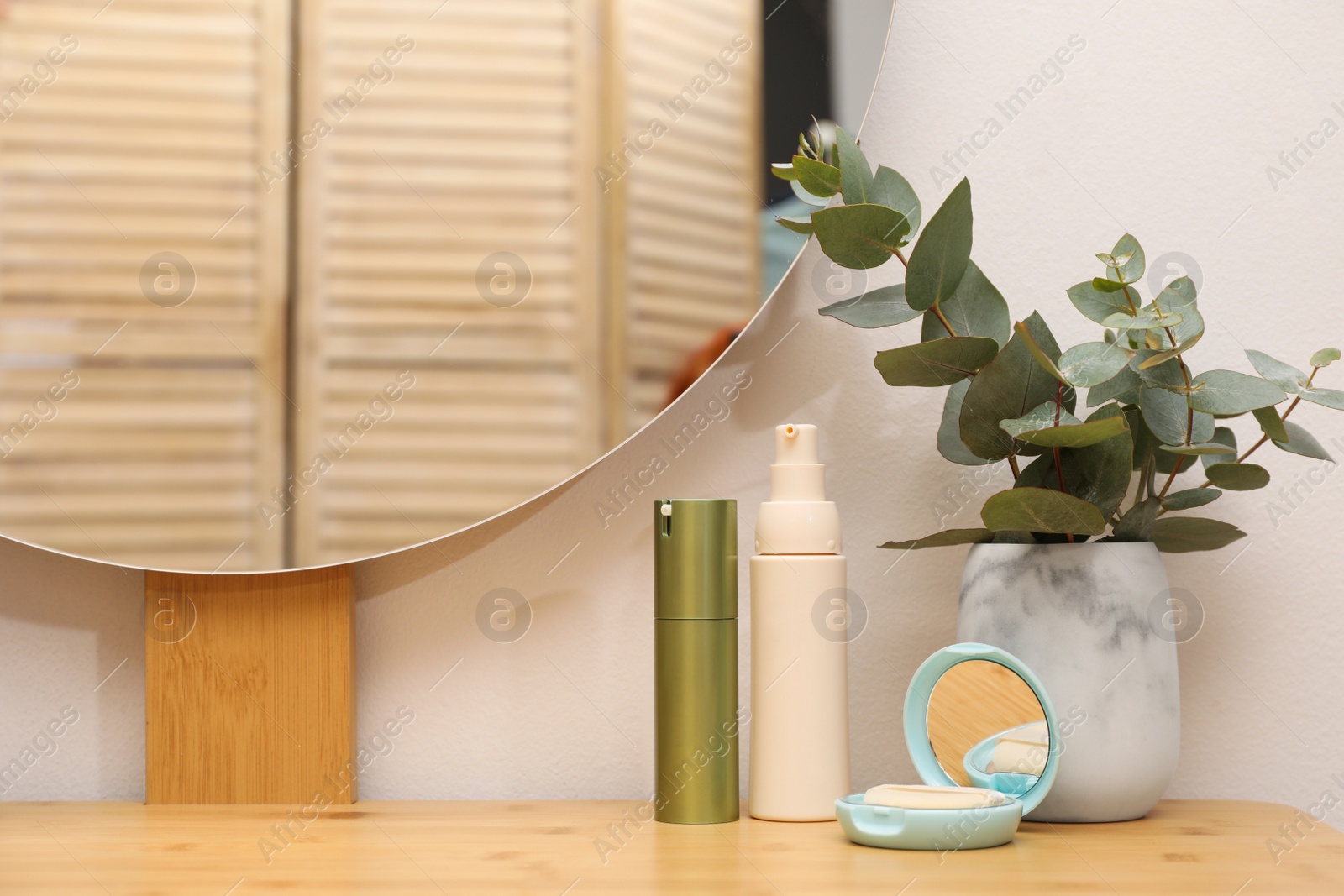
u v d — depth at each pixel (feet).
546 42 2.24
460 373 2.21
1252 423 2.24
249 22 2.22
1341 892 1.45
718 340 2.22
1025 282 2.29
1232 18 2.31
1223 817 1.94
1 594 2.25
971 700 1.85
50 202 2.18
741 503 2.26
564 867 1.62
